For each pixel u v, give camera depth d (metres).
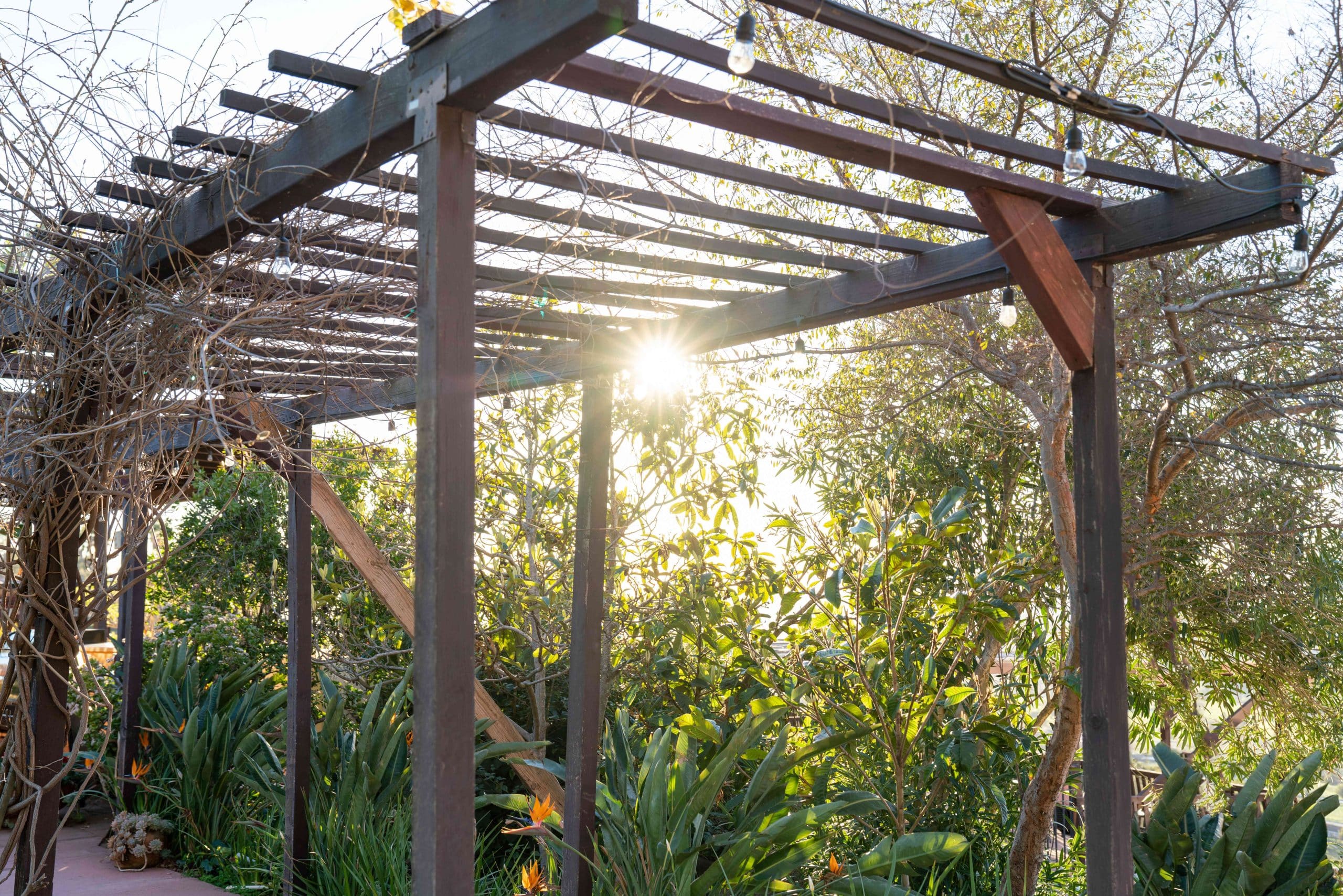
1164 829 3.79
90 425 2.73
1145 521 4.57
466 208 1.66
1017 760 4.86
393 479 5.69
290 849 4.63
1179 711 6.42
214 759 5.51
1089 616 2.50
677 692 5.71
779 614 4.98
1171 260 4.13
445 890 1.55
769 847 3.74
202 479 5.30
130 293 2.57
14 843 2.99
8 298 2.77
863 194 2.38
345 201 2.43
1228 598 5.40
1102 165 2.22
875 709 4.38
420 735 1.58
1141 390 5.17
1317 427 4.19
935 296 2.89
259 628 6.89
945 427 6.17
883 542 4.47
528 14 1.48
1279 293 4.43
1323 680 5.95
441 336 1.61
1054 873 4.92
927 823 4.75
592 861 3.81
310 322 2.96
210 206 2.29
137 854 5.16
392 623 6.36
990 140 2.08
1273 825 3.53
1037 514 5.94
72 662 2.98
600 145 2.07
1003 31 4.21
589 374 3.88
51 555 2.97
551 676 5.62
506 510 5.81
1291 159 2.22
